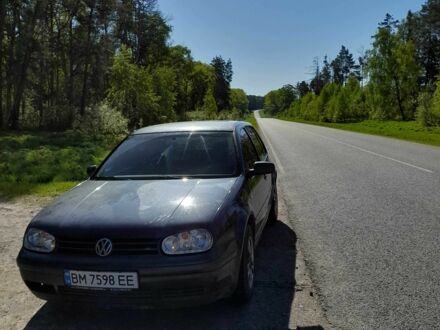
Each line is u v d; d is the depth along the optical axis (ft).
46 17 114.52
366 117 240.94
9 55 111.24
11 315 12.06
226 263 10.66
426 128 113.29
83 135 76.28
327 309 11.91
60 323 11.48
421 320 11.18
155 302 10.18
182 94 224.94
